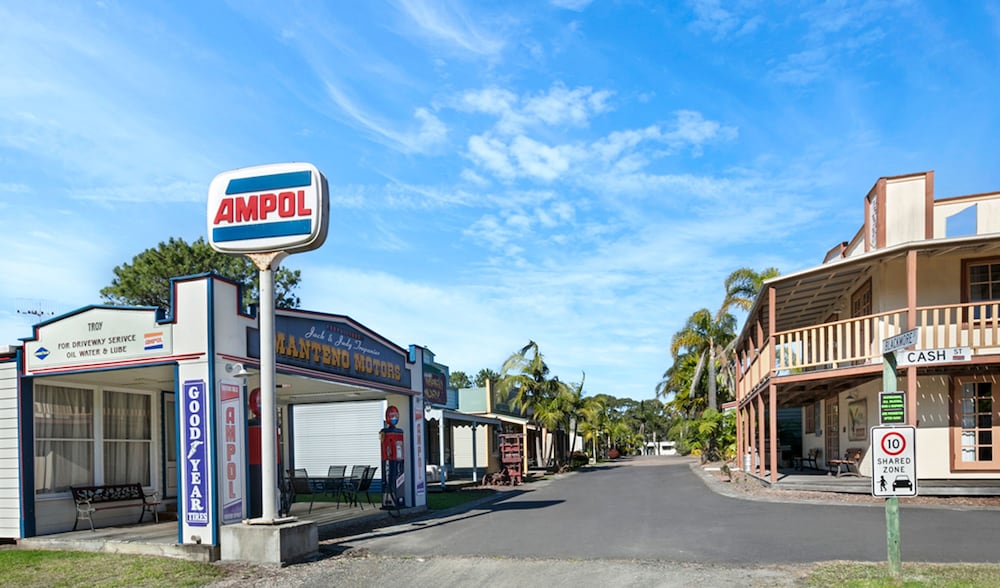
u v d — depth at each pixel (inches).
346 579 341.4
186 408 409.1
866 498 560.4
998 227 615.8
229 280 425.7
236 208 425.4
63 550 424.8
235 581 342.0
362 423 918.4
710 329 1496.1
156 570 358.9
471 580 329.1
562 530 471.8
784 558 347.6
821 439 896.3
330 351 529.7
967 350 492.1
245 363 431.5
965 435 613.6
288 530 383.6
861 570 307.6
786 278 649.0
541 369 1315.2
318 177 418.6
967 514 476.4
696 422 1422.2
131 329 429.1
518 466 1002.1
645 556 366.3
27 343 460.1
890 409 277.7
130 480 537.0
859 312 706.8
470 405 1357.0
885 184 641.6
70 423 496.4
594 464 1914.4
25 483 457.7
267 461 398.9
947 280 619.2
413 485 631.2
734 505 569.6
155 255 1197.7
